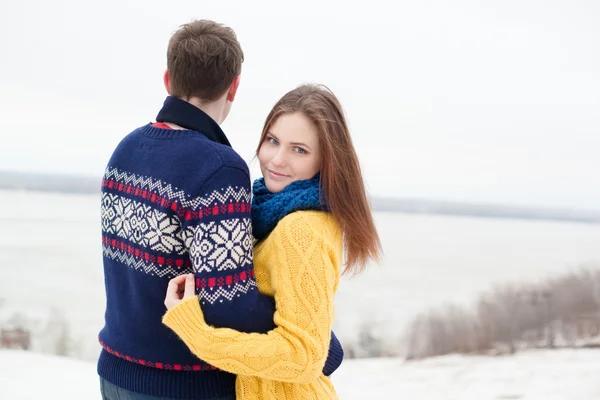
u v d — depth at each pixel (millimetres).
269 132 1703
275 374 1406
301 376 1427
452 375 7285
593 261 30109
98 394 4629
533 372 7539
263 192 1738
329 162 1609
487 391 6457
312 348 1416
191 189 1431
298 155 1646
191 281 1418
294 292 1452
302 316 1438
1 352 5832
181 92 1586
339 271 1617
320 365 1445
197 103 1592
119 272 1604
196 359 1533
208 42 1546
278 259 1490
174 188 1445
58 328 9469
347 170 1644
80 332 9898
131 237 1539
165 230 1452
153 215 1469
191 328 1378
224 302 1391
